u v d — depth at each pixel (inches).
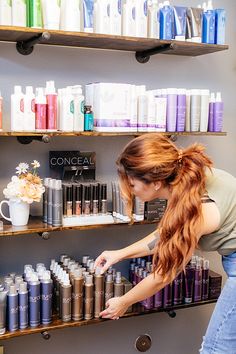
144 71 90.7
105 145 89.2
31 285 75.6
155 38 81.0
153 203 83.3
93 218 80.6
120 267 93.3
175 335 102.3
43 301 76.8
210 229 60.6
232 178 64.7
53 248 87.7
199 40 84.7
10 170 81.7
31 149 82.9
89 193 81.0
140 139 57.7
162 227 57.4
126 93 79.6
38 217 83.4
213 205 60.9
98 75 86.5
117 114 79.2
